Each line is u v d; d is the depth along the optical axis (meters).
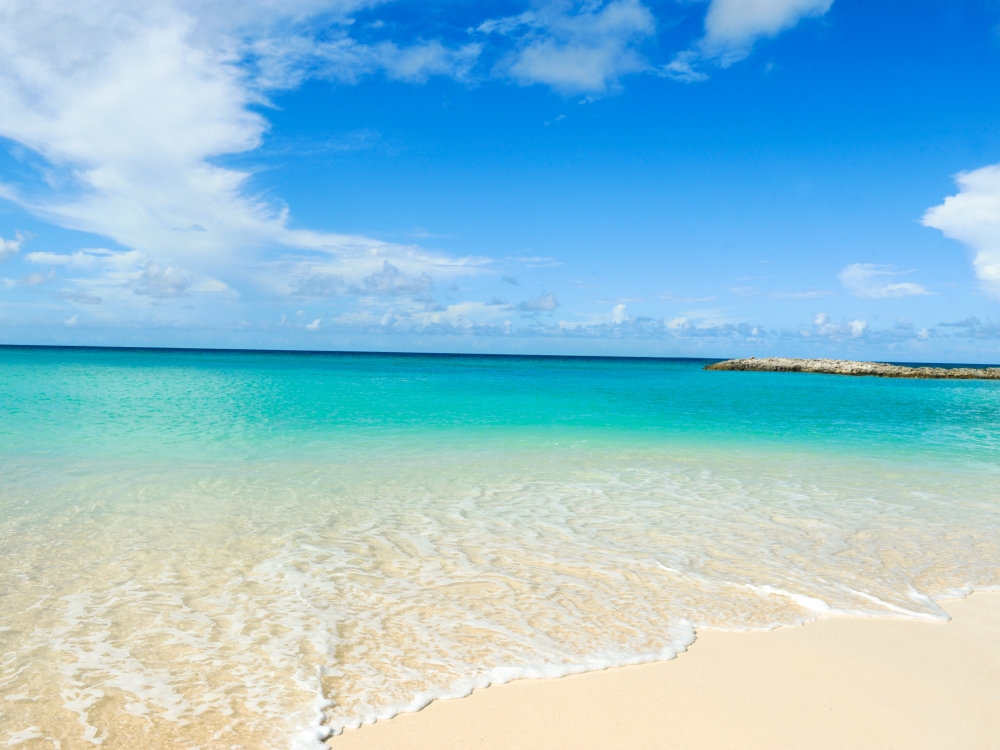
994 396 33.97
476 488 9.77
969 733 3.78
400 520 7.90
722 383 41.53
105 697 3.86
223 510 8.16
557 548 6.94
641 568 6.38
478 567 6.30
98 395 24.02
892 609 5.55
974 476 11.41
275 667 4.29
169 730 3.57
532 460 12.23
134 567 6.05
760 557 6.80
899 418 21.56
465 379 41.56
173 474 10.25
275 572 6.00
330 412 19.72
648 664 4.52
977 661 4.67
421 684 4.16
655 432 16.73
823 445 15.03
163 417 17.61
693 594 5.77
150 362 68.38
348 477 10.35
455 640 4.77
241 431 15.24
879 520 8.34
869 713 3.96
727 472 11.45
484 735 3.66
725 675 4.39
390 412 20.03
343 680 4.16
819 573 6.37
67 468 10.58
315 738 3.56
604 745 3.58
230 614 5.07
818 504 9.16
